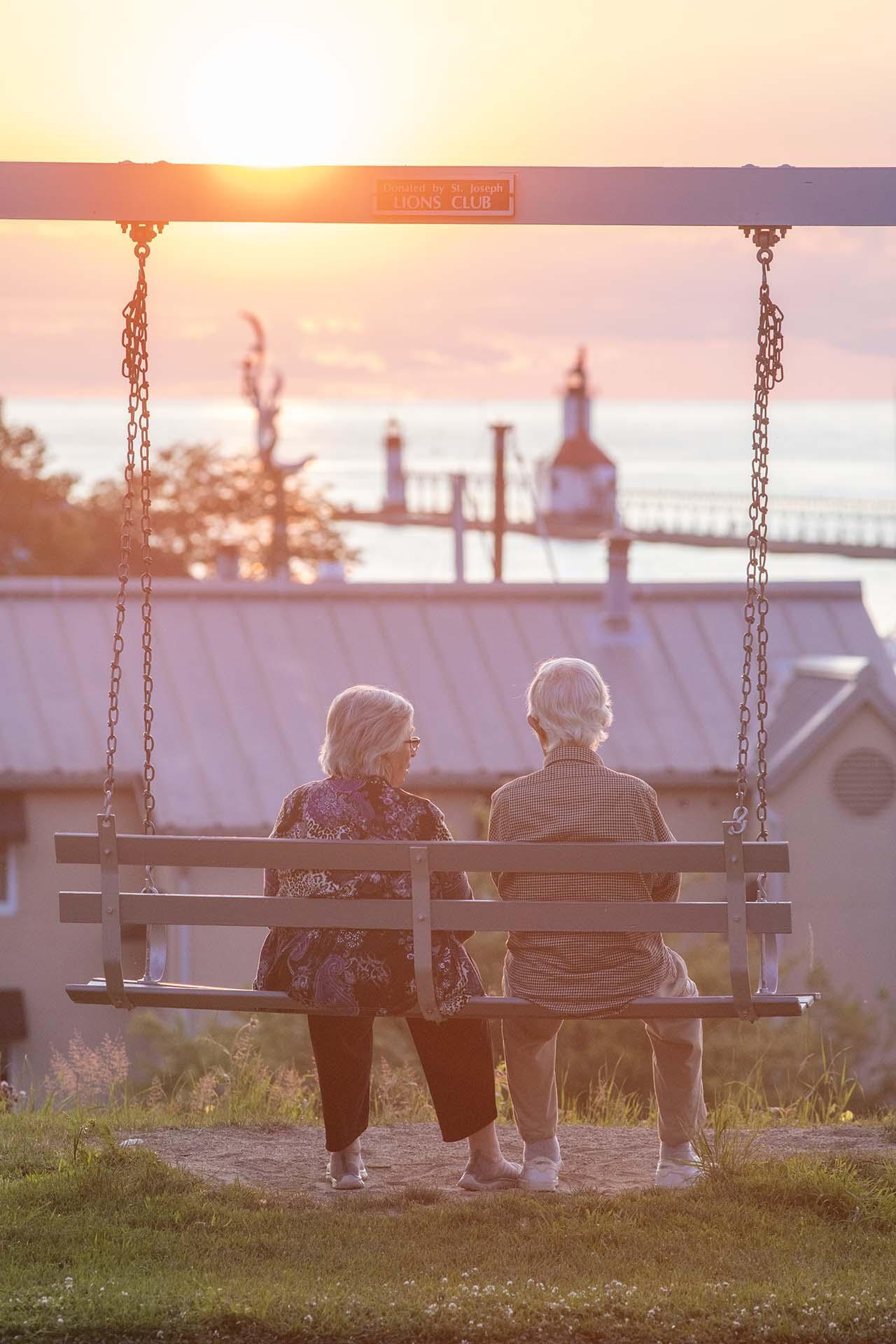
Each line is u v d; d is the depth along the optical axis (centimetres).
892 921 6988
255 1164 1809
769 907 1477
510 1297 1313
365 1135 1950
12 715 7094
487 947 4059
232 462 16800
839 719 6919
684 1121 1683
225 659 7556
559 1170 1756
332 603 7931
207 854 1529
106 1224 1524
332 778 1609
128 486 1652
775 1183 1614
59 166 1659
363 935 1545
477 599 7988
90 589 7856
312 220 1672
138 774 6825
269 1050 3338
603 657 7725
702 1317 1292
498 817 1583
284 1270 1411
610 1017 1523
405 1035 3697
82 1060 2473
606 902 1496
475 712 7325
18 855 6694
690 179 1641
